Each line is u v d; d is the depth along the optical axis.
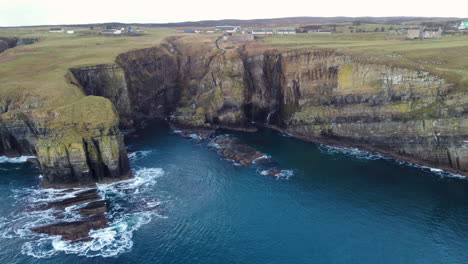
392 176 88.88
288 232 67.12
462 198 78.12
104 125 83.06
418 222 69.94
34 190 78.75
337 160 99.19
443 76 93.56
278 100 132.38
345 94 111.50
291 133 122.25
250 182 86.44
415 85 97.44
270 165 95.75
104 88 118.62
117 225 67.56
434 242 64.19
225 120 129.88
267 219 71.19
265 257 60.62
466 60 102.88
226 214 72.75
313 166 95.19
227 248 62.69
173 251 61.56
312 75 122.25
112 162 83.38
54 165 79.06
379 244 63.88
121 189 81.25
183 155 103.00
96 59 123.12
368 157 101.31
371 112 105.06
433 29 194.38
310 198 78.81
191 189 82.62
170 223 69.19
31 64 116.12
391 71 101.06
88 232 64.88
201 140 115.94
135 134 120.62
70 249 60.50
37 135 87.31
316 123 116.50
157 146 110.00
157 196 78.88
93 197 76.62
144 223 68.69
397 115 99.69
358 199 78.31
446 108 90.38
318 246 63.31
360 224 69.50
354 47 123.62
